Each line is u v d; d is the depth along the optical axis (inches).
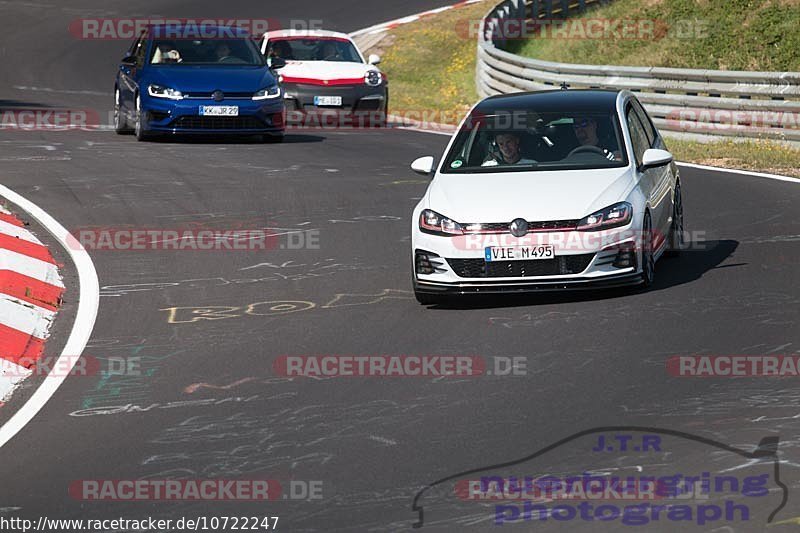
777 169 2253.9
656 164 1392.7
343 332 1248.8
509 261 1305.4
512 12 4409.5
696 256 1525.6
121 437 959.0
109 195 2030.0
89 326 1311.5
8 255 1518.2
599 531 732.0
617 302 1310.3
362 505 793.6
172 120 2630.4
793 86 2559.1
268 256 1617.9
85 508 815.1
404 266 1541.6
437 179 1423.5
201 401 1043.3
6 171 2237.9
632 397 988.6
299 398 1037.8
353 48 3275.1
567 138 1438.2
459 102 3961.6
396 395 1031.0
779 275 1389.0
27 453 930.7
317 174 2252.7
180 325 1301.7
